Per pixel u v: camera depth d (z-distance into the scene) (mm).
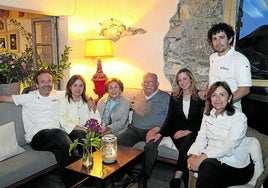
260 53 3125
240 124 2090
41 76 2826
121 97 3182
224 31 2438
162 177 2975
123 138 2928
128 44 4070
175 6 3584
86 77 4320
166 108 3094
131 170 2602
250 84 2406
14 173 2283
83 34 4176
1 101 2768
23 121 2855
